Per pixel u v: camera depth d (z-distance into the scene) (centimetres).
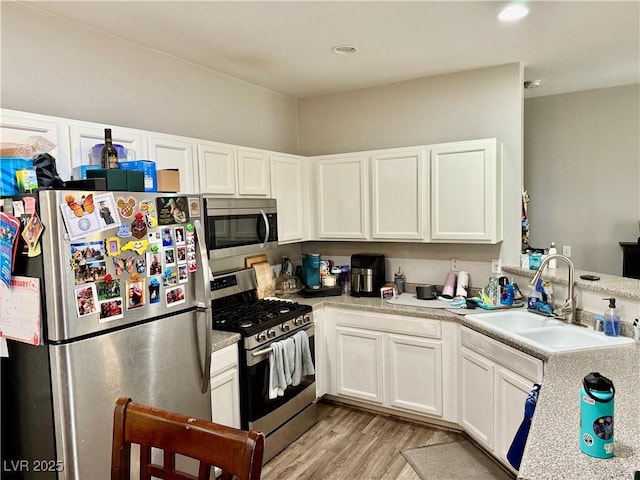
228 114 345
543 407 153
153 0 215
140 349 195
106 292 180
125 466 125
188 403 219
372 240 358
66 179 211
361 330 337
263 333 276
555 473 115
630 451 123
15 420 182
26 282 171
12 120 190
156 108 287
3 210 176
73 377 169
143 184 201
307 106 421
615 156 423
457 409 305
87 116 247
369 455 287
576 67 345
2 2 210
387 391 331
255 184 323
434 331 308
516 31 265
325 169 374
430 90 359
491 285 322
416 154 332
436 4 226
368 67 330
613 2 227
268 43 276
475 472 265
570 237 448
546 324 271
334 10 230
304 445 301
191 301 220
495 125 337
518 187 333
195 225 222
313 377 326
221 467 110
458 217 321
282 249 402
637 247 409
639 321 224
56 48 232
